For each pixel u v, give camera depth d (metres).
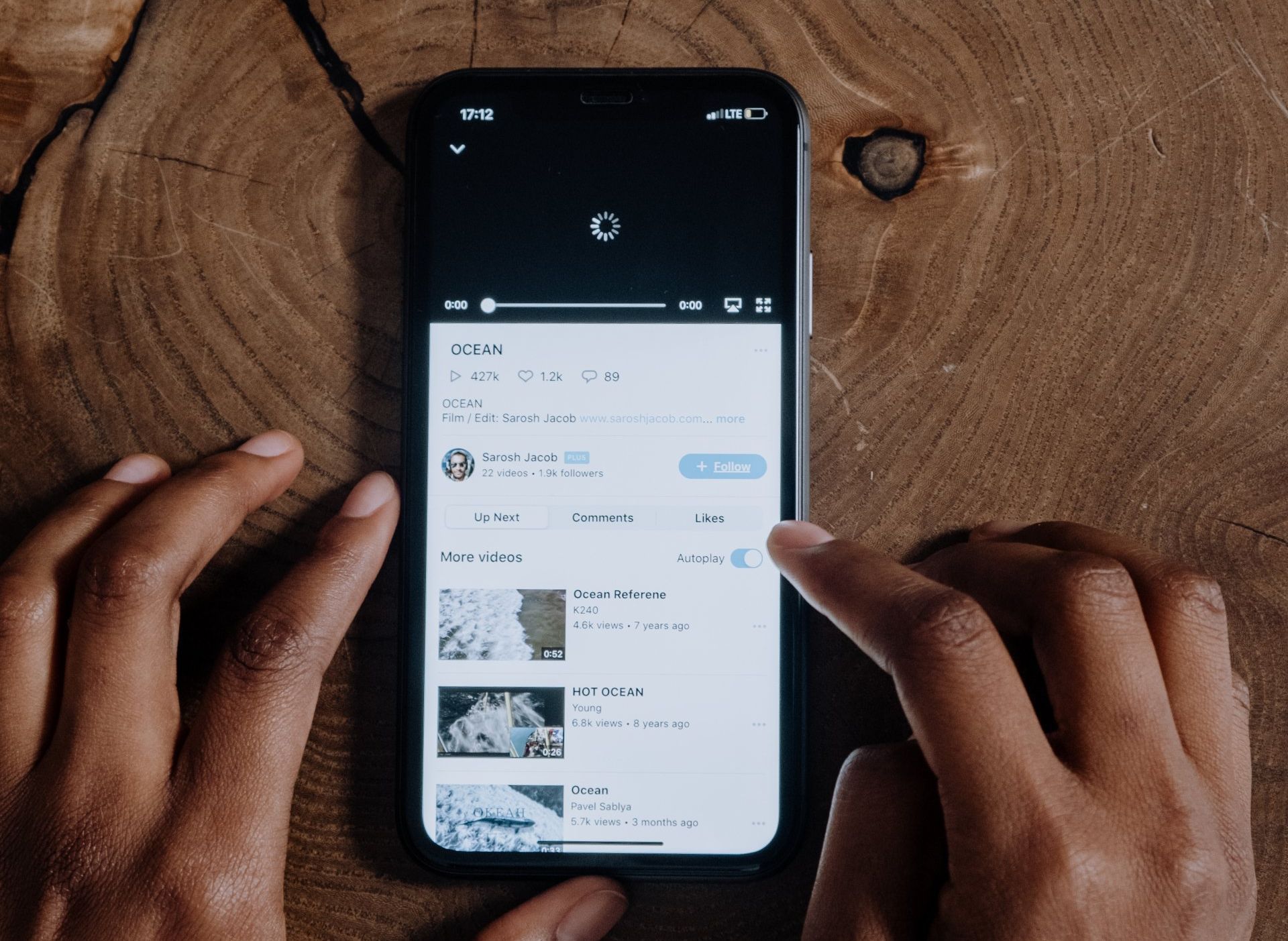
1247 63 0.30
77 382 0.29
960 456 0.29
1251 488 0.29
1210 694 0.26
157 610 0.26
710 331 0.29
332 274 0.30
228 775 0.25
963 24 0.30
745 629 0.29
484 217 0.29
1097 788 0.24
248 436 0.29
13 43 0.30
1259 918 0.29
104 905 0.25
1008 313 0.30
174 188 0.30
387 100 0.30
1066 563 0.25
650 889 0.29
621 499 0.29
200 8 0.30
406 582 0.28
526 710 0.29
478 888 0.29
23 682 0.26
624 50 0.30
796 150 0.29
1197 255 0.30
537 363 0.29
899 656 0.24
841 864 0.25
